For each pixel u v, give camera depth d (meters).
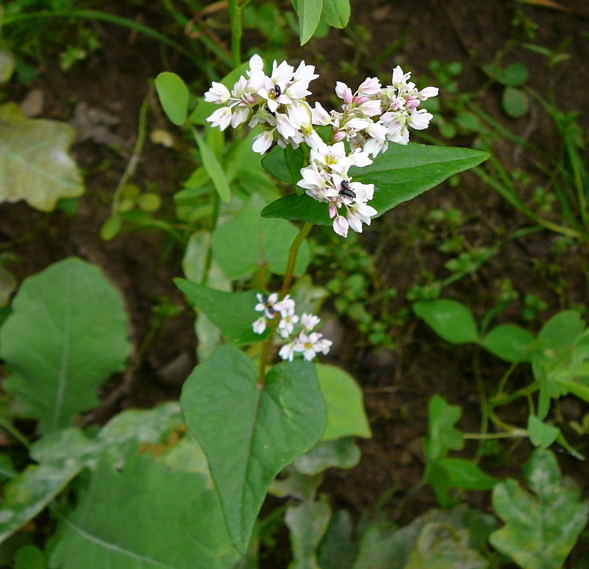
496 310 0.38
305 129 0.17
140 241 0.39
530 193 0.42
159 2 0.42
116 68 0.42
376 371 0.38
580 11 0.45
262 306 0.22
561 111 0.43
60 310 0.33
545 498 0.30
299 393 0.22
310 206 0.18
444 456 0.32
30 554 0.29
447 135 0.42
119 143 0.40
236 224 0.27
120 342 0.33
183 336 0.38
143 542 0.27
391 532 0.32
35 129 0.36
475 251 0.40
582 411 0.37
